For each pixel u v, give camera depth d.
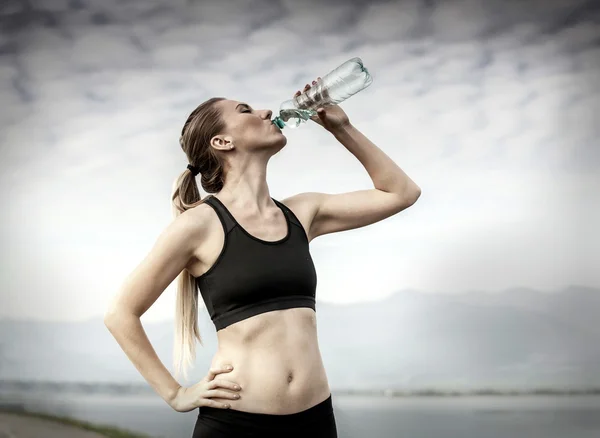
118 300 1.40
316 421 1.35
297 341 1.36
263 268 1.37
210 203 1.45
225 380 1.34
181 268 1.42
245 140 1.51
